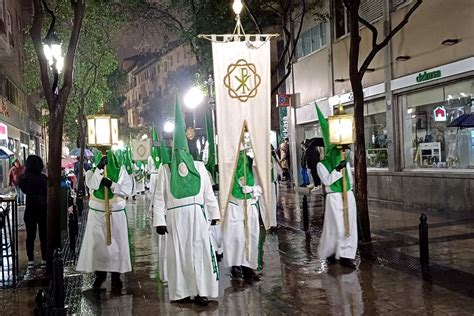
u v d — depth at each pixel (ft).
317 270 31.71
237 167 30.58
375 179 64.80
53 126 32.71
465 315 22.71
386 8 61.31
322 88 79.56
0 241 32.83
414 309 23.79
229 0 65.77
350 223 32.65
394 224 46.50
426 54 55.01
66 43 80.89
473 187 48.37
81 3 33.78
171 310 25.26
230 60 30.07
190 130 31.22
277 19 101.19
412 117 59.31
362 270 31.17
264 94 30.45
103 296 28.17
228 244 30.45
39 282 31.73
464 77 50.01
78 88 89.66
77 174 95.86
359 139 38.86
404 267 31.24
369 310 23.97
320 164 32.91
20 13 122.93
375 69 64.44
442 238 38.96
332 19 75.77
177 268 26.04
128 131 204.54
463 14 49.32
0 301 27.81
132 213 69.36
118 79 157.69
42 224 36.88
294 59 88.99
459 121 43.80
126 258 30.30
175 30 73.36
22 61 122.11
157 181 26.63
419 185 56.18
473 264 31.09
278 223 51.08
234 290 28.22
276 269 32.45
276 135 116.37
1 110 93.91
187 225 26.03
